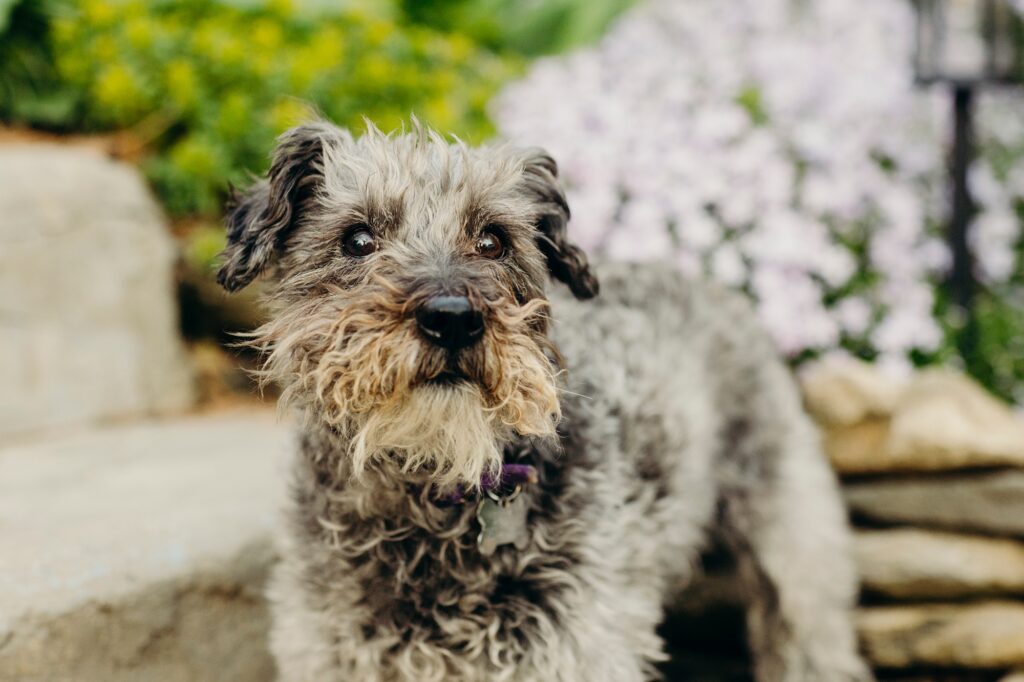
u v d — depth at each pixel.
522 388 0.64
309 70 1.40
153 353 1.31
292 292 0.69
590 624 0.68
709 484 0.85
